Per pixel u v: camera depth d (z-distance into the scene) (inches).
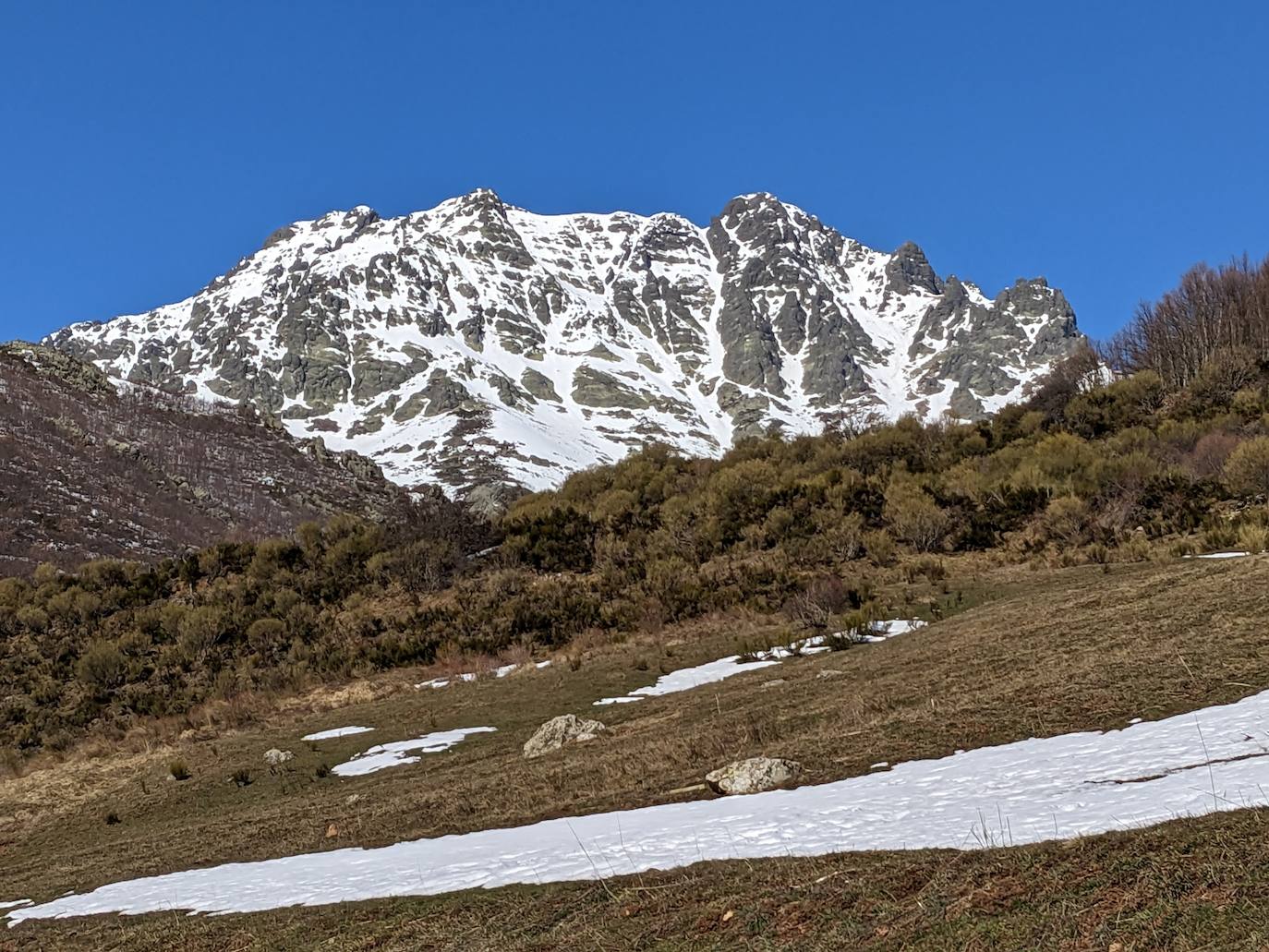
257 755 872.3
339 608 1460.4
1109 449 1541.6
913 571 1237.1
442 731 842.2
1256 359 1831.9
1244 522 1107.3
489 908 289.1
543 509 1926.7
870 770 393.4
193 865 501.4
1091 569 1088.8
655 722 682.8
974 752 386.3
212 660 1286.9
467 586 1491.1
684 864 290.7
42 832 762.8
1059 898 206.1
